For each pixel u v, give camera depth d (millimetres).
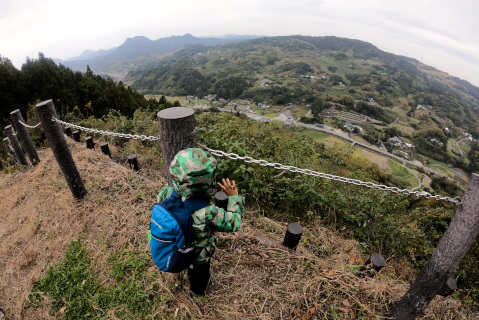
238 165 3912
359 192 5043
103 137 6664
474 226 1537
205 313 2172
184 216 1546
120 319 2158
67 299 2348
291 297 2281
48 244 2943
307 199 4094
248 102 155875
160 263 1620
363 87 195125
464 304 2725
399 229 4168
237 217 1738
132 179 4062
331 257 3086
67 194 3846
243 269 2564
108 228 3088
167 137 2186
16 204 4000
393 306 2238
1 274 2639
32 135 8109
